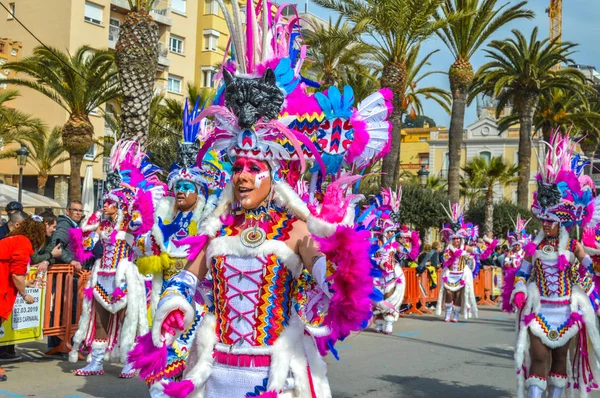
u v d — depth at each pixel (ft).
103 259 23.56
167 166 67.77
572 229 20.42
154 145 69.41
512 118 114.52
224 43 130.62
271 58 10.90
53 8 105.50
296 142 10.44
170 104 82.07
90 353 24.20
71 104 72.90
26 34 107.86
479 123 169.27
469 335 38.47
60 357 26.99
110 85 73.36
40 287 25.14
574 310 18.81
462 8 76.13
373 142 12.66
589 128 106.01
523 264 19.81
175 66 122.42
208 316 10.57
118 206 23.11
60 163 102.47
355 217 11.25
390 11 54.85
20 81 71.72
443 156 176.04
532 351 19.07
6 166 108.78
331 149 12.17
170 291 10.43
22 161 67.62
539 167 19.76
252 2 10.76
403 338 36.40
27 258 21.61
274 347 9.98
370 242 9.93
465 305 46.42
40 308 25.53
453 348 33.22
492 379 25.54
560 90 106.63
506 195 157.69
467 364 28.68
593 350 19.08
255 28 10.73
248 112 10.18
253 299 10.07
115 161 23.24
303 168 10.46
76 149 73.92
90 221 25.63
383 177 60.44
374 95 12.80
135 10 46.78
